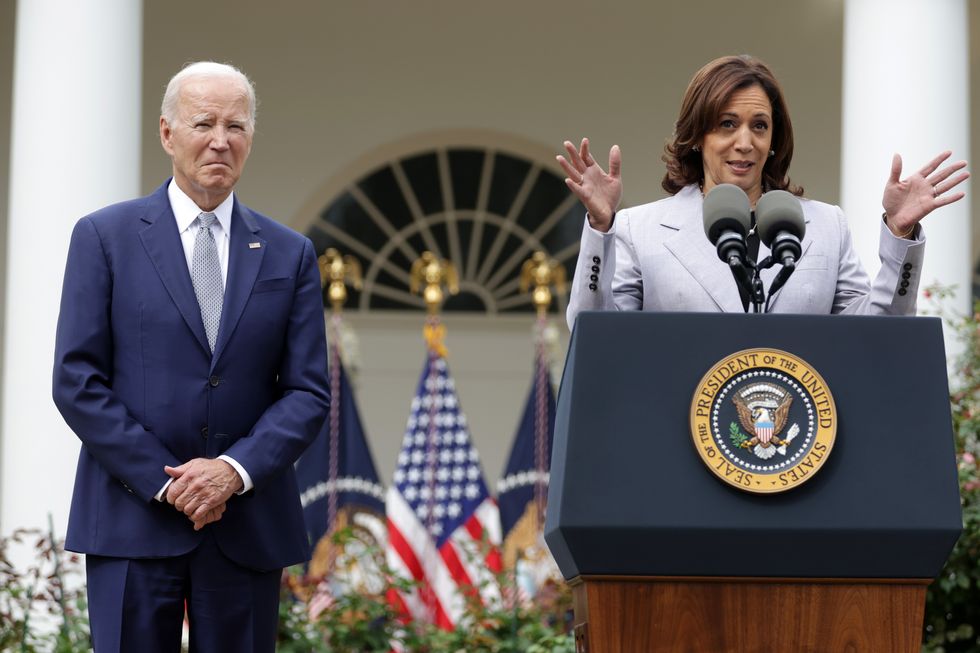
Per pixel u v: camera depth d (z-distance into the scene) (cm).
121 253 1468
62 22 3447
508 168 5662
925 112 3475
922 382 1124
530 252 5666
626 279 1489
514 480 3566
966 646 2647
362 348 5612
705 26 5581
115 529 1424
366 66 5566
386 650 2872
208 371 1455
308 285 1525
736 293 1442
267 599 1485
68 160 3416
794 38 5562
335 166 5544
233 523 1445
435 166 5650
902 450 1111
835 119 5541
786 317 1125
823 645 1105
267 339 1484
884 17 3503
